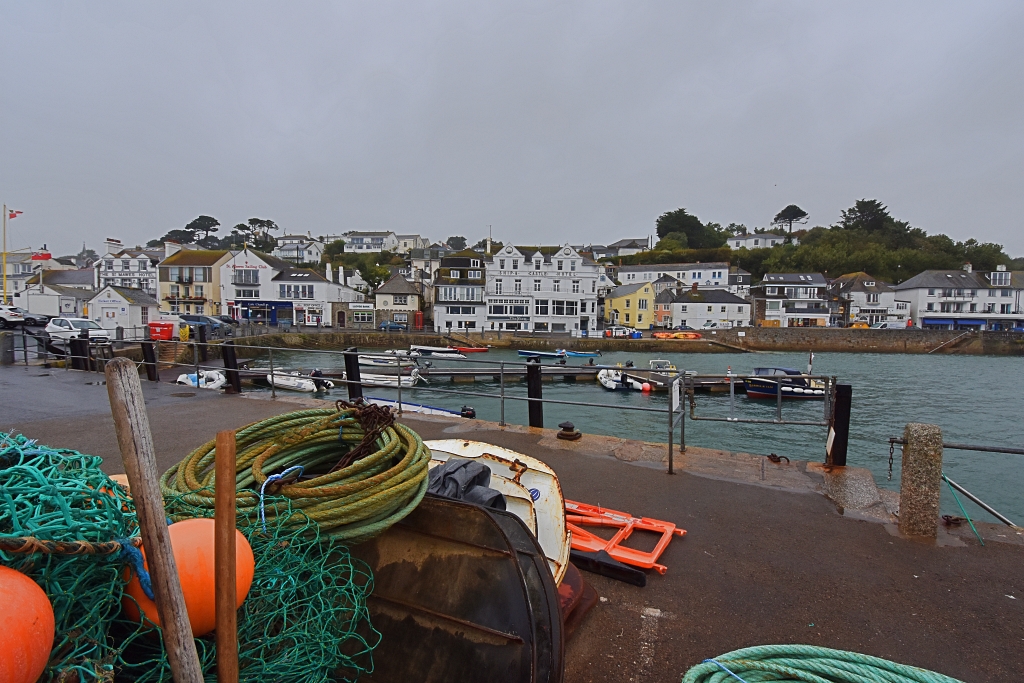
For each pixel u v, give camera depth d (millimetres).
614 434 19469
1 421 7734
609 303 74625
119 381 1395
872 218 110188
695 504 4801
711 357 51000
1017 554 3879
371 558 2418
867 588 3445
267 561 2162
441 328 62844
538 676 1979
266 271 64250
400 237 113438
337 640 2186
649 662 2771
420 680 2139
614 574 3549
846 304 79250
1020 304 76750
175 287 63531
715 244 113000
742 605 3268
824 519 4492
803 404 25734
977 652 2848
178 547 1833
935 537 4141
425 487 2508
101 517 1692
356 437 2941
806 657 2643
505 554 2137
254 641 2031
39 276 67938
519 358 46656
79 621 1586
